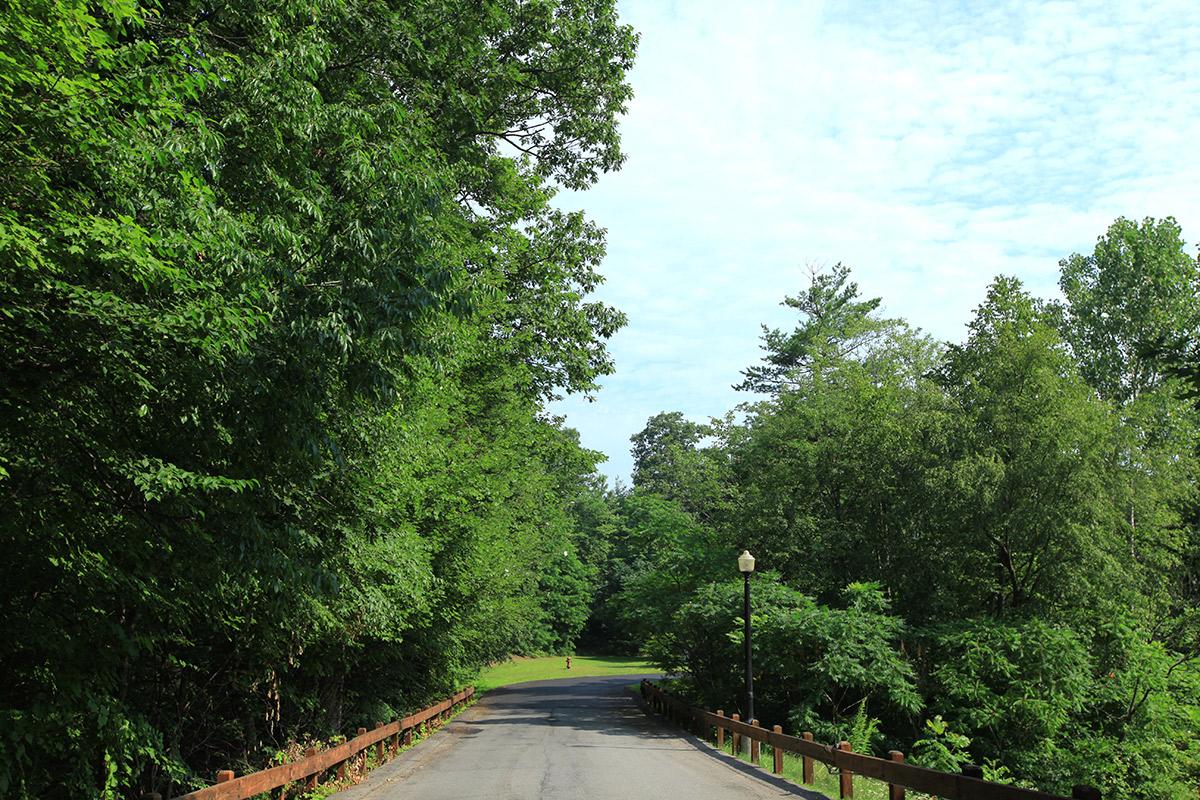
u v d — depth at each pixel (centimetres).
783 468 3091
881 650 2325
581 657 9638
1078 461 2430
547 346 3011
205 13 1107
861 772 1148
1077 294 4362
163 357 698
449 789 1389
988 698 2258
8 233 553
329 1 1129
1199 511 3306
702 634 2947
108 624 861
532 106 2622
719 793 1323
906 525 2781
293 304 812
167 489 710
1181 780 2364
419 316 859
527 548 3744
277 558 863
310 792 1302
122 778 959
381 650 2089
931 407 2775
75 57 593
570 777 1534
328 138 984
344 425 960
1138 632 2467
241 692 1472
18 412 646
